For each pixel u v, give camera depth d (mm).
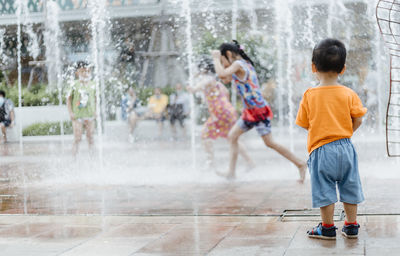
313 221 3512
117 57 12641
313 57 3098
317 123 3020
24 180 6066
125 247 2973
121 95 13188
